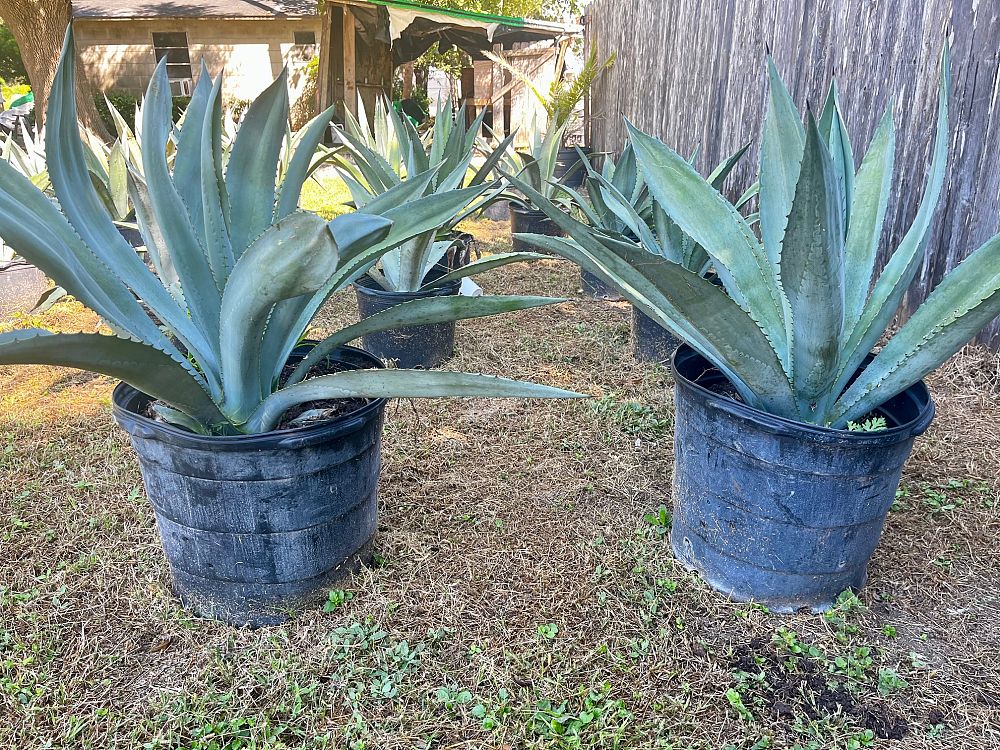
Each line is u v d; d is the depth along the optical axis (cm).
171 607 154
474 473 207
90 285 125
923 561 167
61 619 151
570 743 124
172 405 134
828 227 115
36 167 412
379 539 176
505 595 159
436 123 358
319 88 1122
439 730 128
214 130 131
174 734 126
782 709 132
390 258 295
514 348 305
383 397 137
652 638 147
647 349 286
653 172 161
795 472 138
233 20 1408
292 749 124
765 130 160
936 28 256
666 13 529
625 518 187
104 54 1398
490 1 1631
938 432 218
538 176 471
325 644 145
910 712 130
